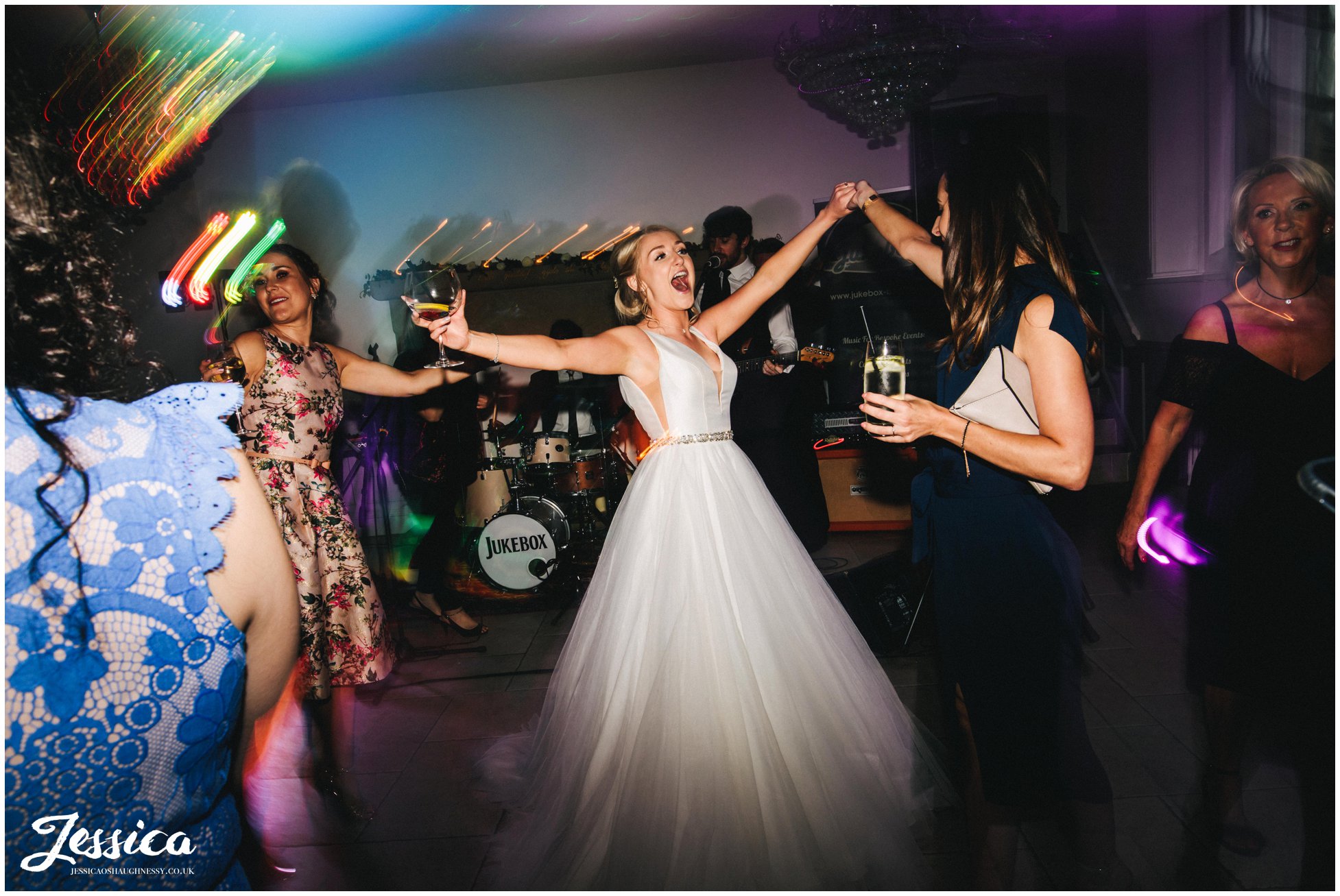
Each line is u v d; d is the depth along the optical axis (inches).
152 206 257.9
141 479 22.3
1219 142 198.1
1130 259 236.1
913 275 243.0
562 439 194.2
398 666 147.9
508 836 87.4
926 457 71.1
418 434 167.6
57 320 22.3
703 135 267.3
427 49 222.4
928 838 80.5
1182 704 107.5
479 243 273.4
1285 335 71.6
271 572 26.1
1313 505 69.7
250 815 93.1
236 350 90.6
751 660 75.0
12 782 19.8
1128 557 85.6
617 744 77.7
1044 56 262.2
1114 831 62.5
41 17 165.8
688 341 91.2
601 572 88.2
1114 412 245.1
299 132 269.9
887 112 150.2
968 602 64.0
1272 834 77.7
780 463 134.2
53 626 20.3
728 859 66.6
